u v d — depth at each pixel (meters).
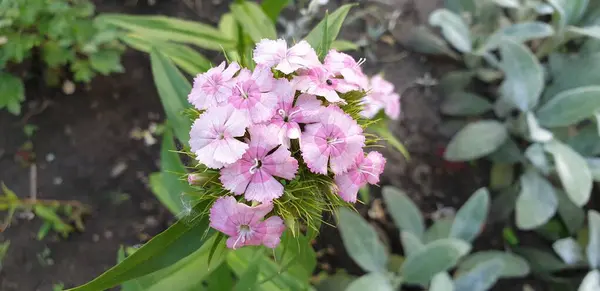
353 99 0.16
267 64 0.14
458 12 0.32
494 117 0.31
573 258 0.27
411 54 0.32
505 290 0.29
